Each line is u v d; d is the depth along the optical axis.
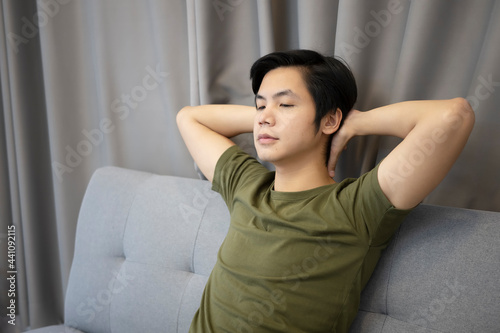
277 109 0.87
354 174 1.07
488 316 0.71
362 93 1.05
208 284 0.93
